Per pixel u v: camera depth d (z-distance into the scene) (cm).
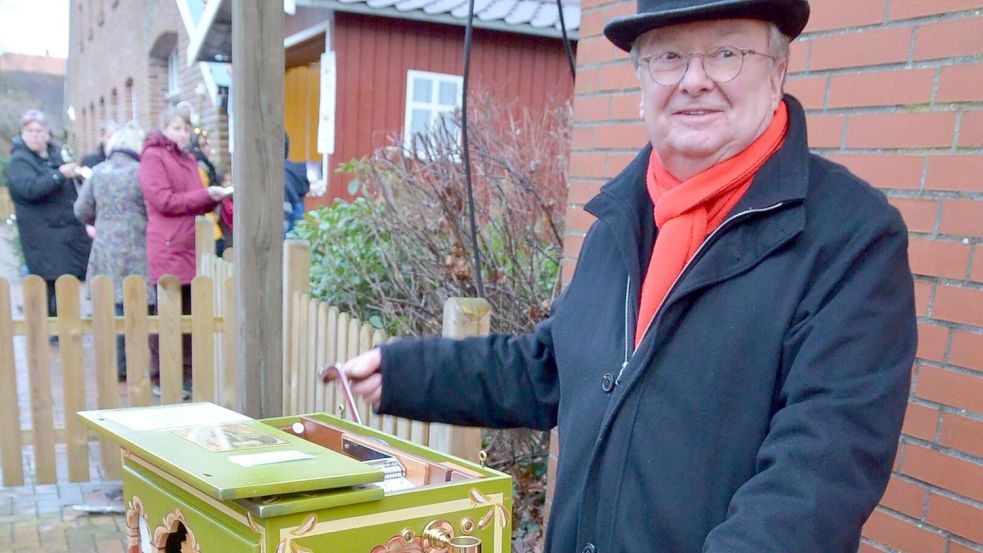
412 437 269
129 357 399
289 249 372
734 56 125
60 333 386
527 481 359
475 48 779
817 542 101
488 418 167
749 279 121
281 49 257
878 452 105
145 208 536
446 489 130
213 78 909
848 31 201
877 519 197
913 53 187
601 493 130
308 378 354
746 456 118
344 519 119
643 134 254
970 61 176
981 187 175
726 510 119
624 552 126
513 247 388
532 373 163
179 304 405
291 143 1058
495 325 371
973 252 177
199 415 155
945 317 182
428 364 163
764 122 128
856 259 114
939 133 182
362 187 471
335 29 732
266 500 114
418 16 725
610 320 140
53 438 392
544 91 807
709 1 121
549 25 750
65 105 2453
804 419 107
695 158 129
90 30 2006
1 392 385
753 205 122
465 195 393
